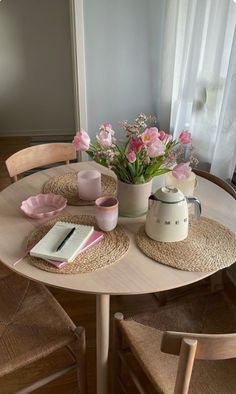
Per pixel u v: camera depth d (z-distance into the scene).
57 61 3.70
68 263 1.09
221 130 1.79
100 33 2.33
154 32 2.36
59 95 3.87
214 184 1.59
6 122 3.96
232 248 1.16
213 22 1.84
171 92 2.44
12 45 3.57
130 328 1.21
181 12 2.12
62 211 1.35
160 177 1.48
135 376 1.26
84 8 2.24
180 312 1.29
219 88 1.90
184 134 1.24
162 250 1.15
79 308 1.86
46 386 1.51
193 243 1.18
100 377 1.33
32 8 3.44
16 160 1.74
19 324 1.24
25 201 1.37
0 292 1.37
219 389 1.07
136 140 1.16
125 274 1.06
